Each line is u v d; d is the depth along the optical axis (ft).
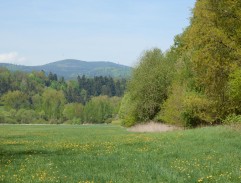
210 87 116.57
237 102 123.13
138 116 208.13
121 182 42.80
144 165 54.34
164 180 43.52
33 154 78.18
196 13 103.04
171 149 74.33
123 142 98.63
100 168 54.44
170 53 215.31
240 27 98.58
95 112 612.29
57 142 110.93
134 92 201.36
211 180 42.86
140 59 208.44
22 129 248.73
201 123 151.23
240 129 100.78
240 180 42.57
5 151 84.99
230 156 60.75
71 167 56.39
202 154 65.57
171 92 175.01
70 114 622.95
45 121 622.54
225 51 101.76
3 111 645.10
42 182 44.50
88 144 97.86
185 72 152.25
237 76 96.22
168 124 170.91
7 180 46.34
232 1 96.58
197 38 103.24
